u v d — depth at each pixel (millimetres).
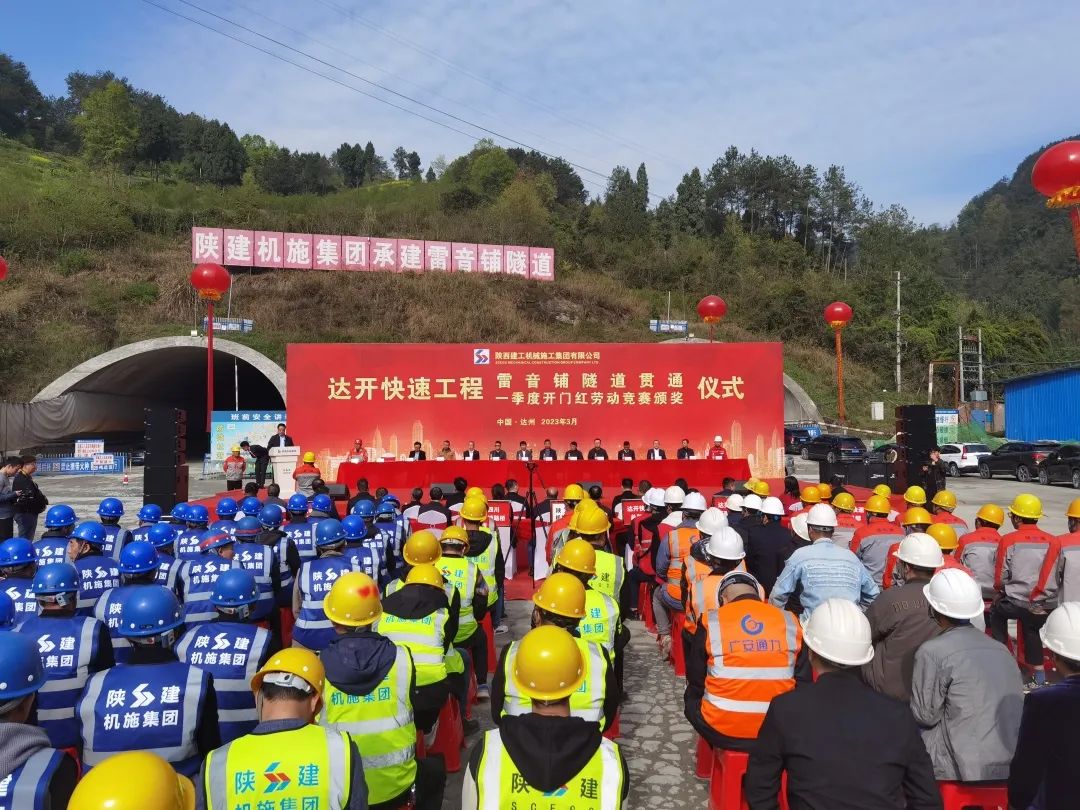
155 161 85062
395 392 17344
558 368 17688
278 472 14875
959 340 44938
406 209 63188
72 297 38375
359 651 3068
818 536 5172
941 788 3332
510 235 59750
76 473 26281
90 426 31406
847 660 2471
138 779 1548
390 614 3967
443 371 17453
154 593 2924
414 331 39719
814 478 24891
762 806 2461
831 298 54531
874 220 74438
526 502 10766
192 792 1881
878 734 2334
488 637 6684
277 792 2135
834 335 51969
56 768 2203
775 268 66625
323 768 2176
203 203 59469
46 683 3436
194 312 38469
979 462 27922
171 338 29438
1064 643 2693
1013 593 6168
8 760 2166
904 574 4375
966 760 3227
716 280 61562
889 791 2270
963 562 6902
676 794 4480
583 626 4145
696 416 17828
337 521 5094
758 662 3611
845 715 2379
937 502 7566
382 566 6629
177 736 2814
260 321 38312
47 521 5789
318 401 17156
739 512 8312
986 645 3342
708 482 13883
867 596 4938
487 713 5703
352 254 43156
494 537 6488
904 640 4066
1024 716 2688
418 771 3561
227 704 3531
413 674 3189
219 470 24891
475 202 67188
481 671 5809
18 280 39469
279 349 35312
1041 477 24672
